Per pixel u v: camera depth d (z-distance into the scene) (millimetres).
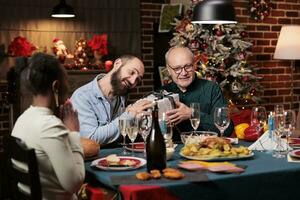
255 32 5164
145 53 5391
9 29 4637
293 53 4680
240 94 4613
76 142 1723
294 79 5484
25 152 1582
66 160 1630
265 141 2193
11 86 4152
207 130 2607
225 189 1644
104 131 2332
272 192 1735
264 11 5133
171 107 2334
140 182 1597
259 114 2375
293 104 5465
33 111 1714
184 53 2754
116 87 2516
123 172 1769
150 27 5398
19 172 1687
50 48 4832
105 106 2514
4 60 4516
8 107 4500
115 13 5188
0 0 4582
